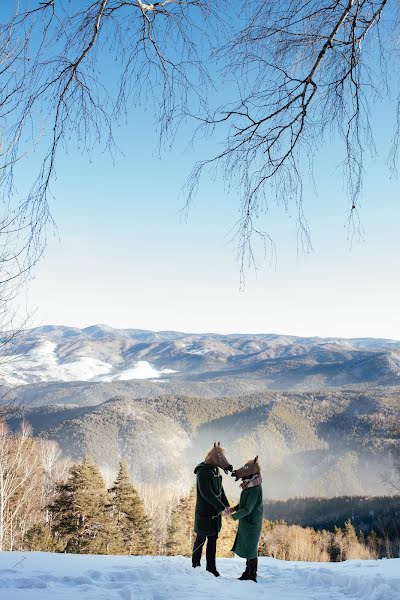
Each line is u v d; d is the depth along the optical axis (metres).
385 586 4.94
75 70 2.46
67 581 4.93
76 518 28.72
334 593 5.13
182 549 33.56
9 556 6.32
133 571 5.36
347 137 2.72
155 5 2.51
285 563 7.42
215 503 5.82
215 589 4.94
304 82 2.68
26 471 25.88
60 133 2.47
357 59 2.64
